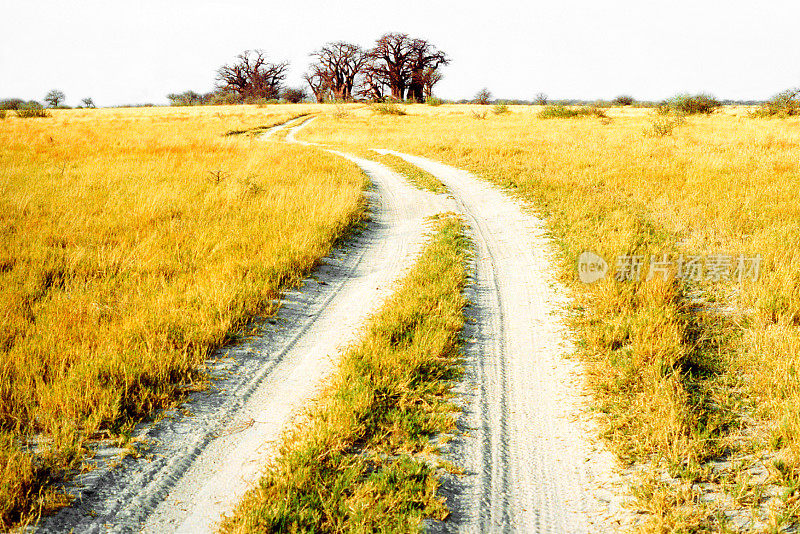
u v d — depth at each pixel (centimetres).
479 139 2753
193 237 916
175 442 427
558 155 1881
